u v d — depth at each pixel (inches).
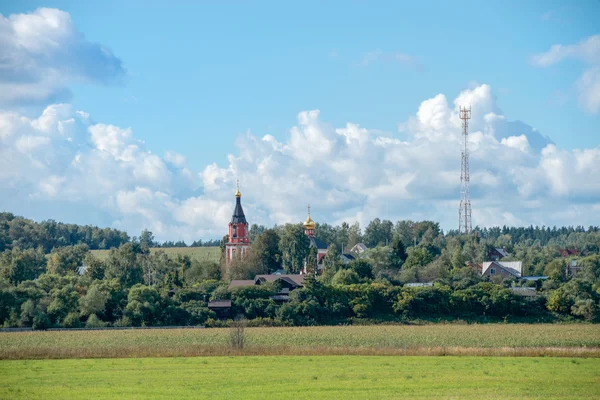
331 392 3826.3
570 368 4591.5
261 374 4357.8
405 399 3661.4
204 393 3814.0
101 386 4018.2
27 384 4094.5
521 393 3789.4
